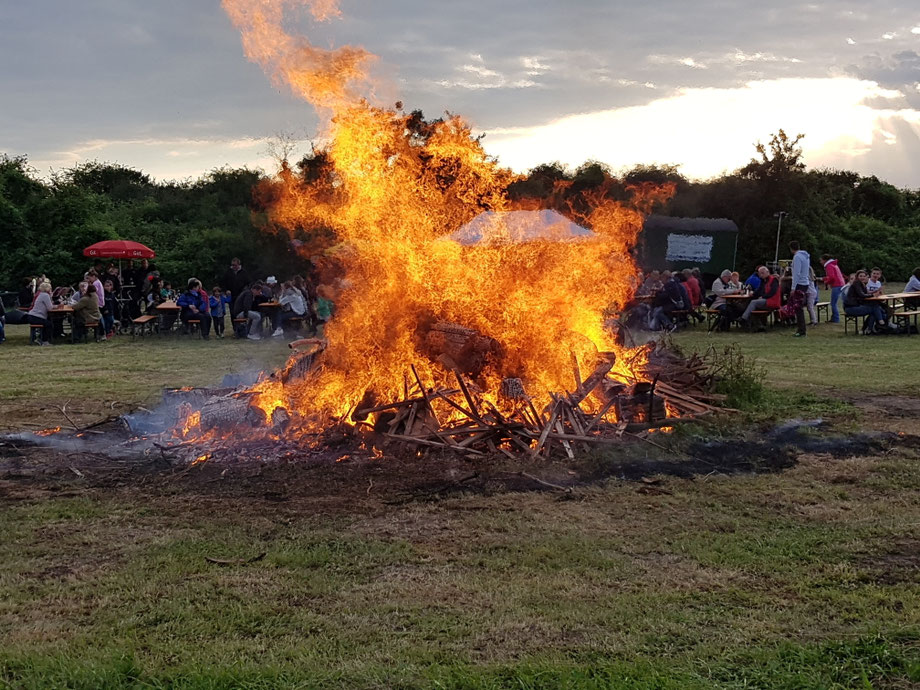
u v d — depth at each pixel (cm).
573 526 594
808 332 2088
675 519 609
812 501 651
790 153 4941
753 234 4856
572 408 846
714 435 862
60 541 568
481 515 618
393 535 577
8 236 3238
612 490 682
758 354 1623
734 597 470
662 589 481
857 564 520
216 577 502
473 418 810
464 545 555
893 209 6594
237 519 614
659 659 396
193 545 556
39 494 683
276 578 500
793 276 2000
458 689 368
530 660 392
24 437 893
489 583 490
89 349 1877
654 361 1070
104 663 389
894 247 5178
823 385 1225
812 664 387
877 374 1338
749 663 390
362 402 855
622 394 896
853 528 586
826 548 546
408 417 830
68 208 3350
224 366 1540
